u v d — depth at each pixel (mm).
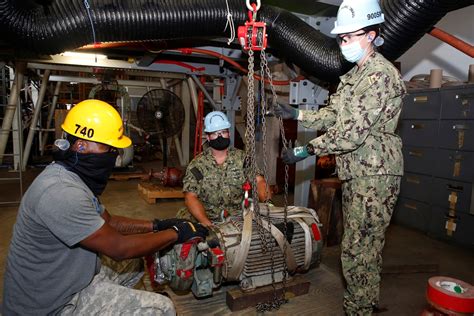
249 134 1804
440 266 2797
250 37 1641
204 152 2609
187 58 4137
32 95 7848
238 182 2508
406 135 3746
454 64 4047
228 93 4461
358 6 1612
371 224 1729
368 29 1635
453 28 4043
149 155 8367
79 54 3643
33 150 8141
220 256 1810
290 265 2037
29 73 6117
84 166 1352
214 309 2037
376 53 1708
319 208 3273
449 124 3297
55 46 2252
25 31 2105
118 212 4105
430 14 2160
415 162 3666
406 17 2172
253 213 2016
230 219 2092
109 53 3648
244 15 2408
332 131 1698
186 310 2018
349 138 1622
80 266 1330
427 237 3510
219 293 2207
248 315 1989
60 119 7133
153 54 3367
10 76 6559
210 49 3543
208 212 2545
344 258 1817
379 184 1705
